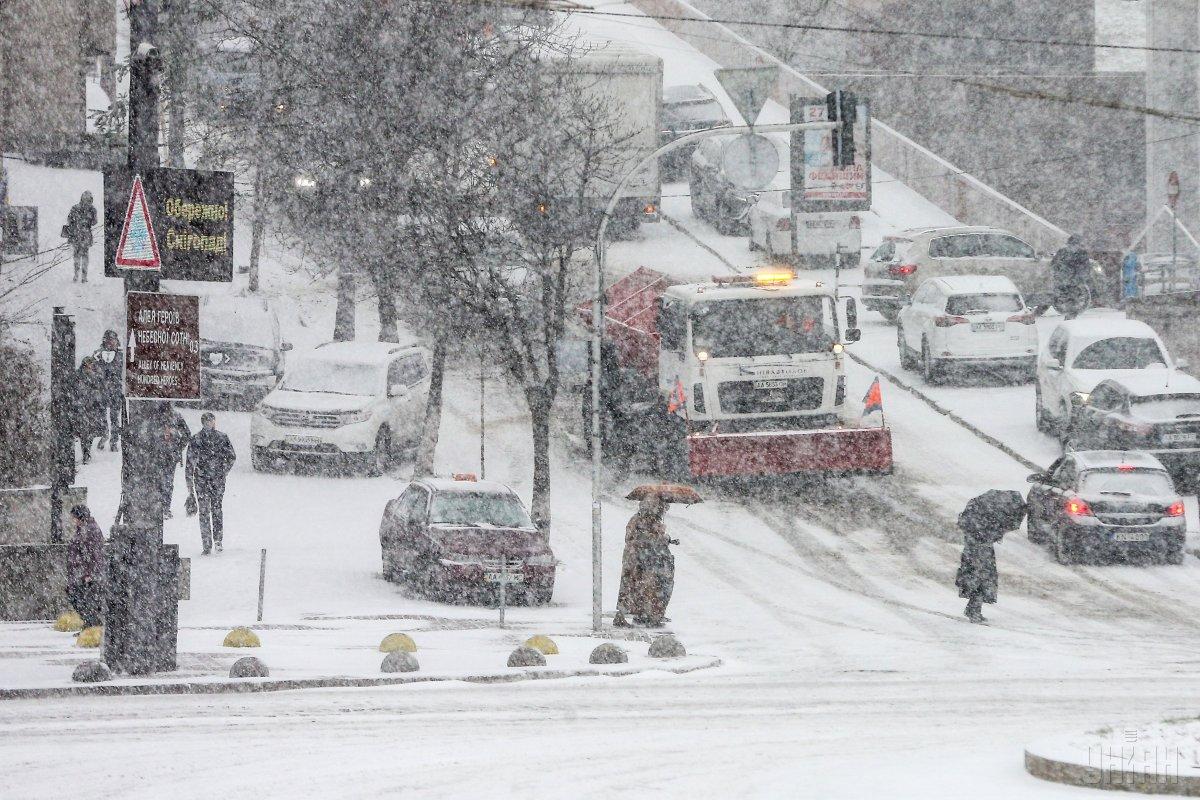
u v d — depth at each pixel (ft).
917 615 270.67
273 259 563.89
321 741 137.59
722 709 167.53
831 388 354.54
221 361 412.36
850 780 120.88
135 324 179.93
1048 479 328.29
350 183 376.07
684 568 309.63
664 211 645.92
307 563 299.38
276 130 387.55
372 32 357.61
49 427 318.45
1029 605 280.51
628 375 378.32
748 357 352.49
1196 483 366.02
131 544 179.22
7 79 518.78
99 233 508.94
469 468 377.71
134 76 182.60
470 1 363.76
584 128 391.24
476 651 212.43
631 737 145.18
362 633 232.94
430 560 277.85
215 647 208.85
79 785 115.65
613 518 347.97
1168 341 466.70
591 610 278.26
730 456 343.26
